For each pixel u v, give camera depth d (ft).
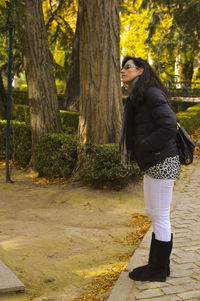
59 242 15.71
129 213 20.53
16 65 49.62
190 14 77.25
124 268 12.90
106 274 12.57
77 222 19.03
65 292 11.37
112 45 25.98
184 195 22.58
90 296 11.04
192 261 12.45
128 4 89.40
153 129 10.20
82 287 11.74
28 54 32.76
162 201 10.62
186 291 10.32
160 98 9.90
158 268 10.94
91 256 14.28
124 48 111.04
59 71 59.21
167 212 10.87
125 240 16.11
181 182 26.11
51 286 11.80
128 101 10.64
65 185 26.91
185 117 48.08
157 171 10.30
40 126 33.17
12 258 13.65
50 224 18.51
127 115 10.65
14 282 11.30
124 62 10.71
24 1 31.73
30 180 30.37
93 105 26.07
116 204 22.02
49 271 12.84
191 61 112.78
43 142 29.84
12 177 31.96
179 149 10.65
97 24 25.46
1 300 10.67
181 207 19.85
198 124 54.19
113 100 26.43
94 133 26.14
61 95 79.10
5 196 25.11
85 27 25.81
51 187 27.09
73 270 13.00
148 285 10.75
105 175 24.03
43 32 33.24
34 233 16.78
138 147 10.30
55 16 59.36
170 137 9.83
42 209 21.62
